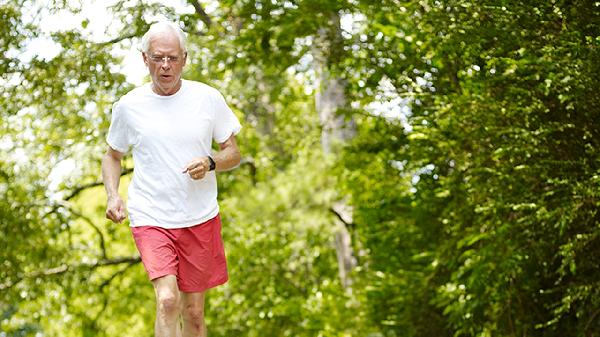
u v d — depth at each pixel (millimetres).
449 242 9398
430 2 7598
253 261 16547
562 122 7629
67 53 10711
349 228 14320
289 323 16016
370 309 11539
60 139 13062
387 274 11180
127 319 17609
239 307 16188
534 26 7180
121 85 11258
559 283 8859
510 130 7598
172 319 4984
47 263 14352
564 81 6719
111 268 19062
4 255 13430
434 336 10977
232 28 12672
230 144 5258
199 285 5207
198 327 5301
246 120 16234
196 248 5164
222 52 12289
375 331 11625
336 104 15000
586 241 7328
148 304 17203
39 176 13703
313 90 13953
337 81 14094
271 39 11344
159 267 5020
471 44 7465
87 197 19203
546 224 7863
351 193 12156
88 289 15195
